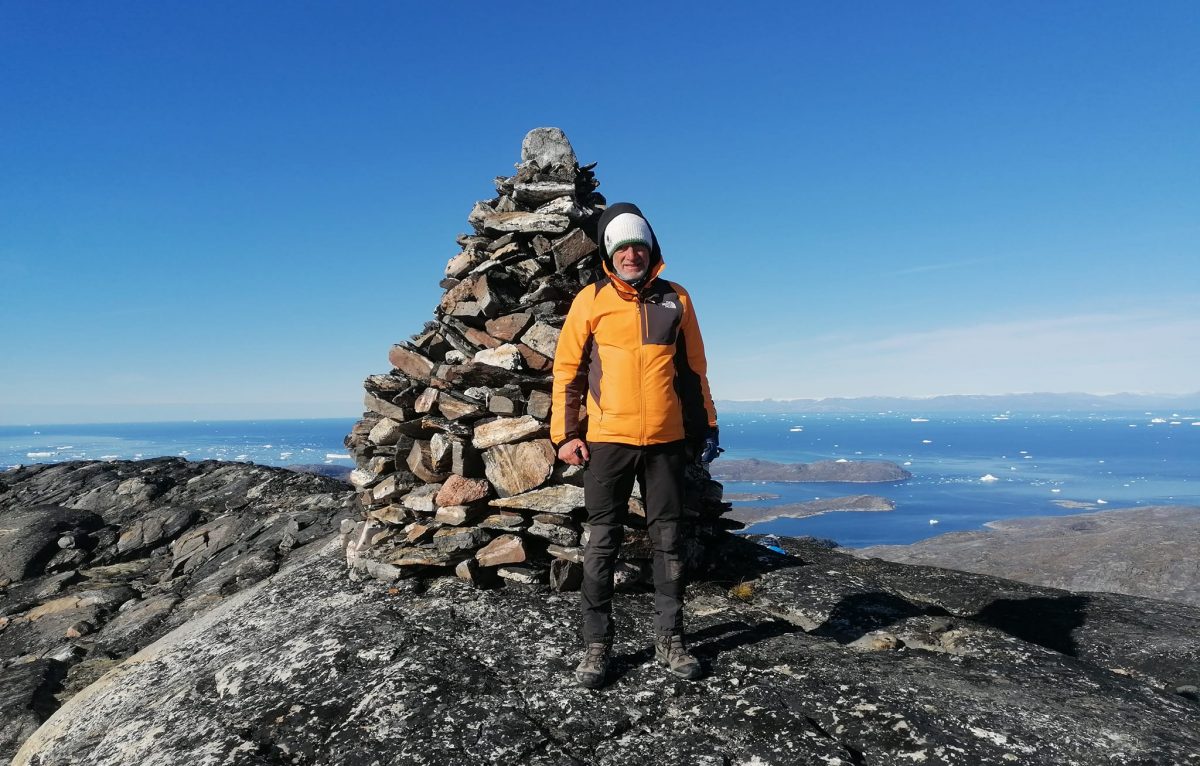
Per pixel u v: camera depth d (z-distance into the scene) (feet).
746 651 11.78
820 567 17.89
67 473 38.34
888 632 12.94
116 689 13.53
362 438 18.99
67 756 11.34
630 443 10.69
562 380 11.39
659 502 11.09
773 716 9.37
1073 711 9.36
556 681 10.74
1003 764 8.11
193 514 32.32
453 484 15.85
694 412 11.73
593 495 11.00
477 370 16.20
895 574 18.08
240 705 10.90
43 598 25.00
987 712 9.29
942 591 16.71
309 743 9.46
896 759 8.34
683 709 9.86
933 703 9.55
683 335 11.48
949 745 8.48
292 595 16.29
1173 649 13.04
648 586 15.52
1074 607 15.60
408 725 9.50
